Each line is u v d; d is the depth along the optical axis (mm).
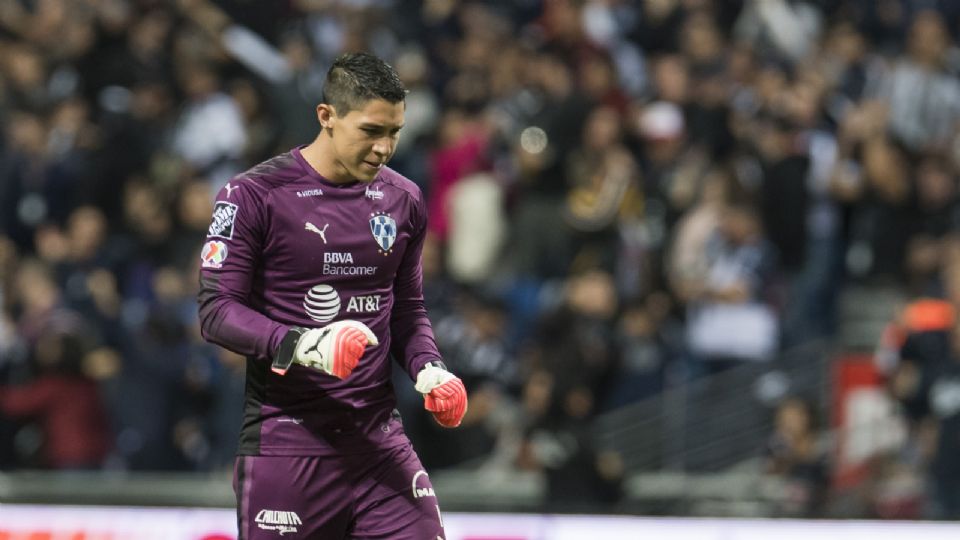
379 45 49562
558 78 45188
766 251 40750
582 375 36250
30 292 38219
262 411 18109
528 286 42156
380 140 17141
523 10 55844
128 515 28812
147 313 39594
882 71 49156
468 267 42969
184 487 33906
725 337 39625
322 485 18062
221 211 17547
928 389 34500
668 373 39750
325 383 17938
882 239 42594
